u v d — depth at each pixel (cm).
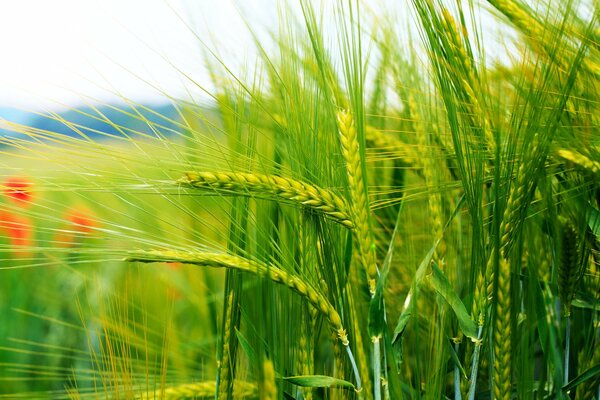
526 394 65
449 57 64
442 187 69
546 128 63
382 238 76
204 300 80
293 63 67
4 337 91
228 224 66
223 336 66
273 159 67
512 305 64
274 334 65
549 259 70
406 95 74
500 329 63
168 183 63
